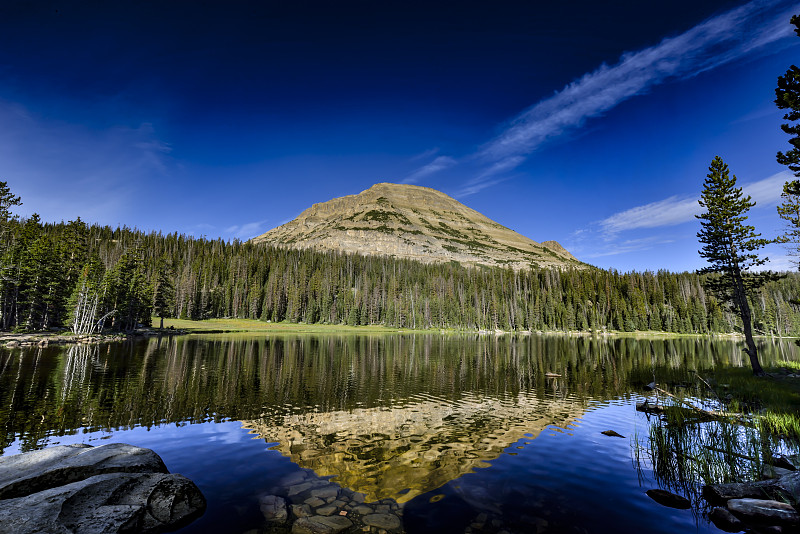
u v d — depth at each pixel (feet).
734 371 104.73
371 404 71.67
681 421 54.44
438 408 69.00
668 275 486.38
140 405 65.26
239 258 499.10
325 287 484.74
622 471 38.50
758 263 100.22
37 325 205.98
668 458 40.04
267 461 40.81
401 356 162.30
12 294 203.51
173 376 94.48
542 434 52.60
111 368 102.22
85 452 32.50
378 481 35.65
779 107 66.95
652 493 32.94
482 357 163.94
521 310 462.19
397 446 46.80
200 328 331.36
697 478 36.40
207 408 65.31
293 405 69.46
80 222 258.37
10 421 52.80
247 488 33.63
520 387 92.17
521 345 242.78
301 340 245.45
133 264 276.41
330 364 129.39
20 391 71.56
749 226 101.91
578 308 442.91
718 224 107.04
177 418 58.44
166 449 44.32
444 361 147.33
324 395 79.25
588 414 64.85
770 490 30.68
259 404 69.62
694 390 85.05
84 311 211.82
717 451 42.04
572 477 36.78
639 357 167.53
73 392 72.49
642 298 436.35
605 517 28.50
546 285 507.71
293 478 36.17
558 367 131.75
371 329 430.20
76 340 176.65
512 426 56.80
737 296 105.81
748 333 99.45
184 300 383.86
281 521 27.22
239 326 378.32
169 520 26.05
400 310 483.51
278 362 129.29
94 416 57.31
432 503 30.78
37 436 46.85
